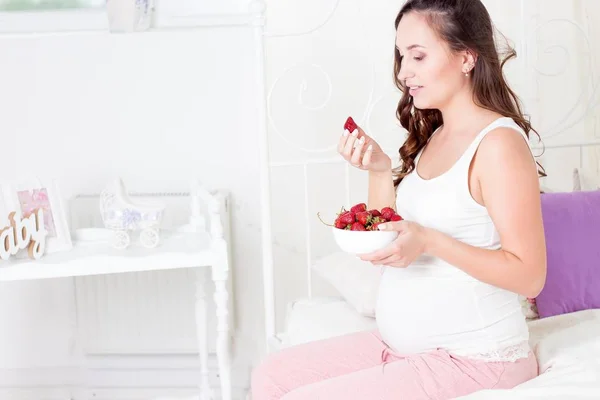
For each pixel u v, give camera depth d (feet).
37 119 8.61
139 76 8.61
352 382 4.61
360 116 8.73
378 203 5.68
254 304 9.02
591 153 8.98
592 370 4.80
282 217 8.82
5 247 6.77
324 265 7.56
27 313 8.96
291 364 5.17
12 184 6.93
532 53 8.75
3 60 8.50
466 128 5.00
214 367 9.00
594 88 8.64
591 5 8.77
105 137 8.69
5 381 9.04
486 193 4.66
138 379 9.02
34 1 8.39
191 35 8.57
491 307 4.75
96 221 8.46
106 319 8.75
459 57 4.95
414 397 4.53
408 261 4.58
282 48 8.53
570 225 6.64
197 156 8.76
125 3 7.74
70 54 8.54
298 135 8.68
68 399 9.06
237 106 8.70
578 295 6.47
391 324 5.01
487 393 4.43
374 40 8.63
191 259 6.88
